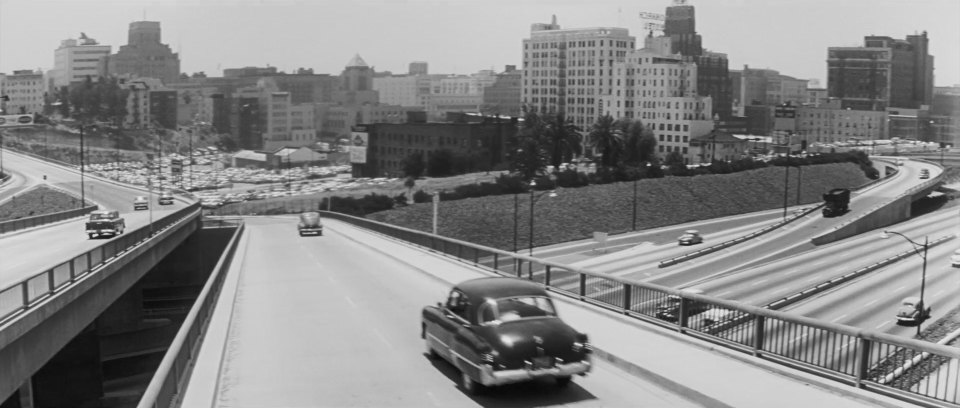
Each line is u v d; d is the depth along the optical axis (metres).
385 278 32.78
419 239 44.84
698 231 111.75
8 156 182.88
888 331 51.97
